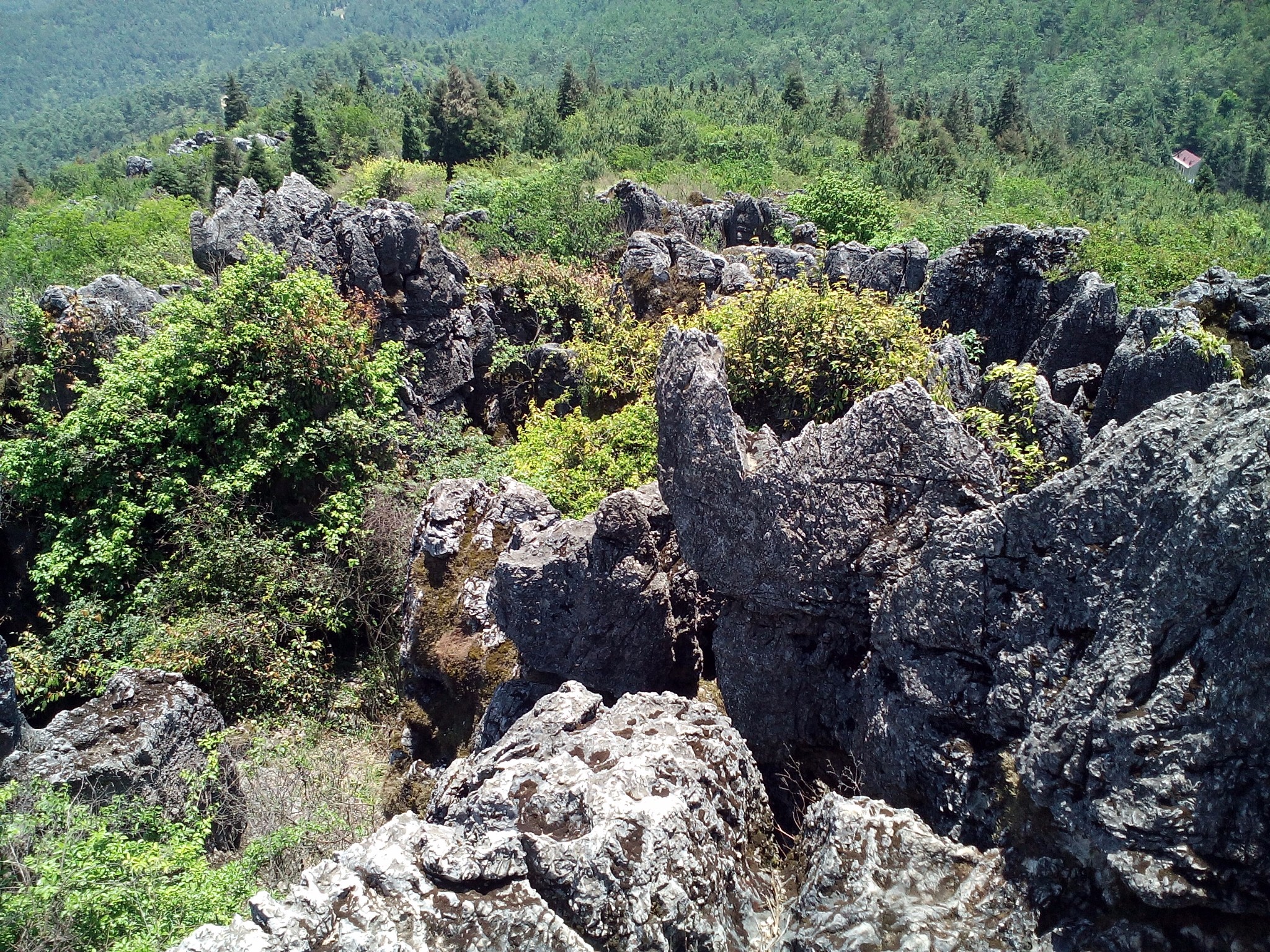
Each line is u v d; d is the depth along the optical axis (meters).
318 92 96.44
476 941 4.50
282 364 14.03
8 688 8.88
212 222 16.75
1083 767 4.60
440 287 16.94
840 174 26.78
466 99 43.97
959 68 183.62
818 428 6.66
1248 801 4.14
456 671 9.62
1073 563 5.12
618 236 22.05
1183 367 9.86
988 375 9.88
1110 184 50.91
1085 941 4.42
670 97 53.91
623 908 4.74
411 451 15.63
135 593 12.62
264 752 10.59
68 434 13.33
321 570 12.98
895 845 4.96
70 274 27.16
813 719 7.03
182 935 6.39
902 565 6.30
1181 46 164.62
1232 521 4.18
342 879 4.67
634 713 6.43
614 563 8.02
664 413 7.29
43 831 7.36
